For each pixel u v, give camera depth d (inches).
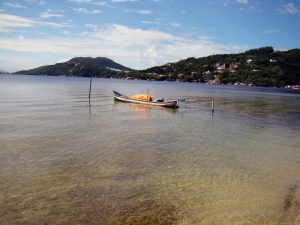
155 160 883.4
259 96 4490.7
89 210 568.1
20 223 517.3
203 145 1093.1
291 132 1429.6
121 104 2406.5
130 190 661.3
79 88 4660.4
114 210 570.9
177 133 1291.8
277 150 1061.8
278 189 697.6
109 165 821.2
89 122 1467.8
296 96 4911.4
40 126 1310.3
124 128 1349.7
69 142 1048.8
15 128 1249.4
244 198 641.6
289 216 569.9
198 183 714.8
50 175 730.2
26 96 2753.4
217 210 584.1
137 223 529.0
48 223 520.7
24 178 705.6
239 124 1616.6
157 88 6053.2
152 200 616.4
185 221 540.7
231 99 3572.8
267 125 1617.9
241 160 920.9
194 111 2158.0
